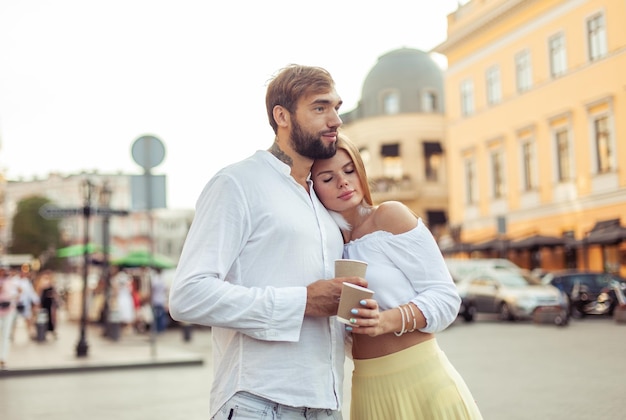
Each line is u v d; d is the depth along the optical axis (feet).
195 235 8.75
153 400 30.17
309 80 8.98
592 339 50.62
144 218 257.75
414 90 167.63
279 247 8.80
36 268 228.02
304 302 8.50
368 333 8.73
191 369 41.65
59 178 283.59
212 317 8.38
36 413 27.45
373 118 164.45
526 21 109.50
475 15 120.57
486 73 120.67
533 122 109.50
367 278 9.73
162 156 45.62
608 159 95.45
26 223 240.53
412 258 9.64
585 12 97.35
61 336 74.43
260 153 9.14
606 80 94.27
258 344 8.64
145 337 72.84
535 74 108.37
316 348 8.79
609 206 94.79
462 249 114.52
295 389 8.59
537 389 29.99
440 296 9.53
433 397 9.52
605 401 26.71
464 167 128.26
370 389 9.73
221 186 8.77
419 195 158.92
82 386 35.01
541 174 108.27
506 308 72.74
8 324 41.75
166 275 93.25
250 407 8.59
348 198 9.83
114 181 260.01
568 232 103.14
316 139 9.00
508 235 115.85
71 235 244.22
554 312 65.82
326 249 9.16
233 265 8.86
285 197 8.98
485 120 121.39
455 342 53.83
